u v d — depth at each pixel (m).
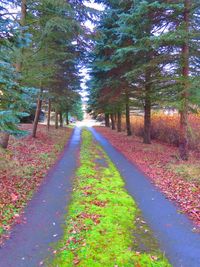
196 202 7.93
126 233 6.13
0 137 12.38
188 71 12.99
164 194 8.84
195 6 11.81
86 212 7.10
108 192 8.74
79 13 14.37
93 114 43.09
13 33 6.78
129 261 5.04
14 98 7.57
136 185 9.81
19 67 12.16
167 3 12.27
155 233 6.20
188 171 11.05
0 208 7.13
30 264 4.98
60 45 17.27
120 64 19.25
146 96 18.30
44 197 8.31
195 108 14.33
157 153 16.25
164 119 23.72
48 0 12.05
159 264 4.98
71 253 5.29
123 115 37.59
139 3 12.92
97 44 18.19
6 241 5.73
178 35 11.86
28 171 10.54
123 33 15.00
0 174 9.61
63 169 11.86
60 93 22.48
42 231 6.18
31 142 16.64
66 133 28.31
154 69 16.25
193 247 5.62
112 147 19.11
